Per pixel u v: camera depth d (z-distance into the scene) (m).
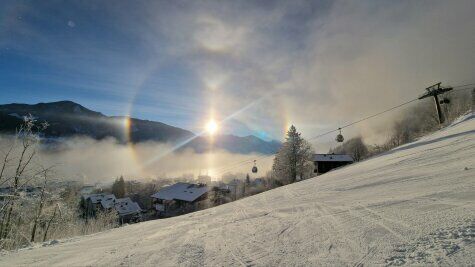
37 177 15.24
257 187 69.50
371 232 3.81
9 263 5.80
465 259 2.41
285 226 5.43
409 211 4.41
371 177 10.20
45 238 16.05
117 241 7.07
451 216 3.65
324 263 3.11
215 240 5.32
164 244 5.66
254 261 3.65
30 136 14.80
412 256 2.75
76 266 4.82
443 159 9.42
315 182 15.34
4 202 13.90
